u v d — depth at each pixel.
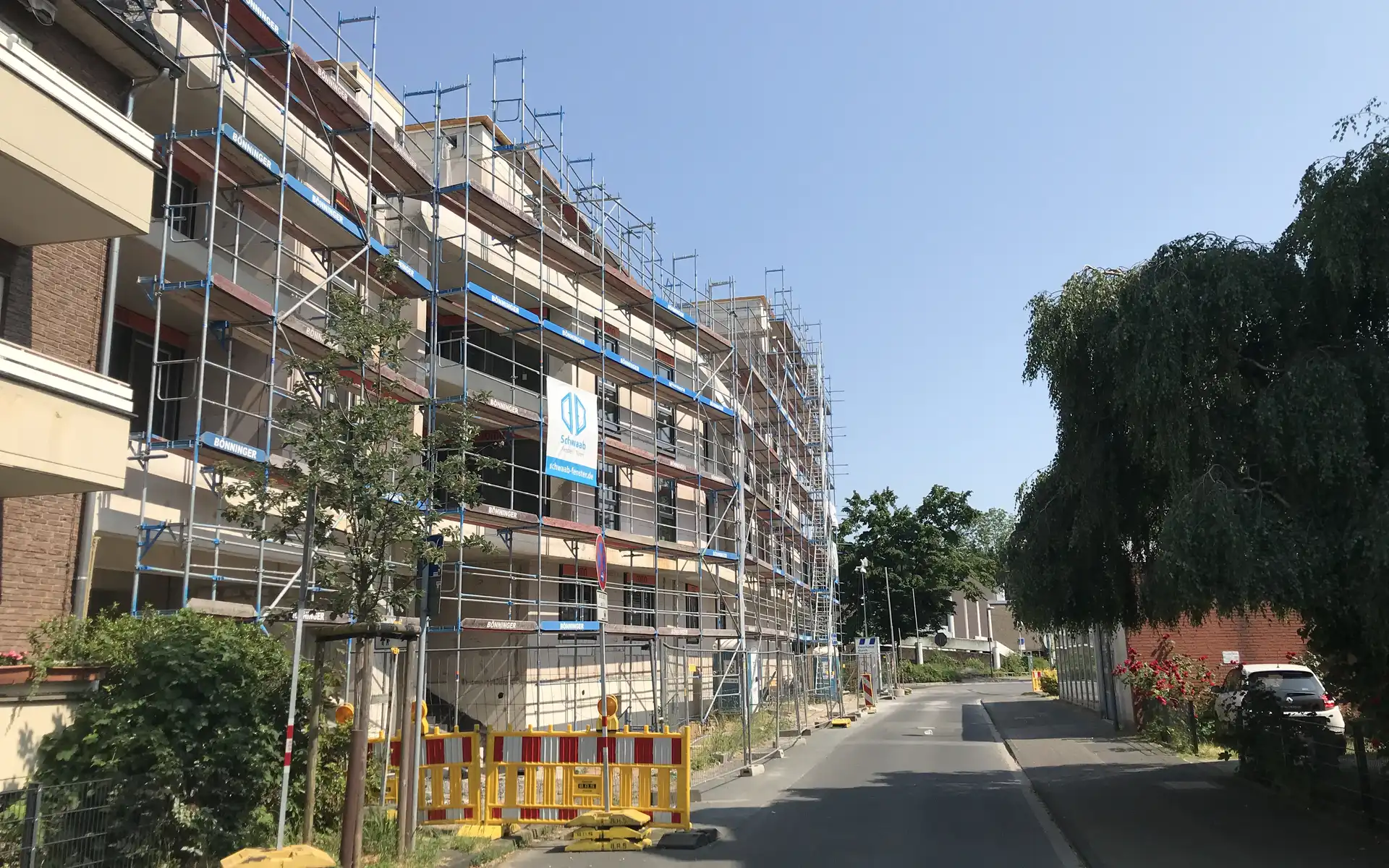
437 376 20.36
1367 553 8.86
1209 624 22.73
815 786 15.51
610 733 11.31
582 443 20.52
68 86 9.45
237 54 14.89
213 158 14.91
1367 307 10.42
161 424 15.62
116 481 9.63
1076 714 29.08
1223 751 16.92
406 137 21.80
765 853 10.23
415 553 10.47
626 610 22.44
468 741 11.46
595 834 10.77
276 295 14.05
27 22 10.71
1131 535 12.73
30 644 9.63
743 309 37.97
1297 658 16.48
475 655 22.61
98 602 15.16
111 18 11.28
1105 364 12.12
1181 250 11.16
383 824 10.31
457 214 21.45
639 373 24.61
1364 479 9.27
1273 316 10.54
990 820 12.05
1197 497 9.92
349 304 10.36
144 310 15.12
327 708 10.25
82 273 11.51
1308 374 9.67
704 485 28.22
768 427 34.22
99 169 9.76
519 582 23.09
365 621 9.79
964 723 27.97
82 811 7.39
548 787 11.25
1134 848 9.82
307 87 15.62
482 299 19.88
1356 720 10.55
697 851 10.37
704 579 31.64
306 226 17.08
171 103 15.16
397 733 12.93
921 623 68.94
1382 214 9.45
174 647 8.86
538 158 23.11
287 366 10.40
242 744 8.91
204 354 12.84
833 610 44.91
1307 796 11.94
